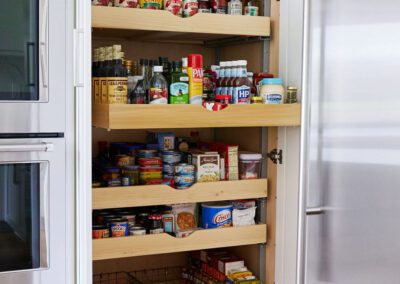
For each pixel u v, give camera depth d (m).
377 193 2.13
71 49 1.95
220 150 2.55
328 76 2.18
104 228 2.32
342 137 2.18
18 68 1.90
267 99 2.38
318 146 2.21
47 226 1.95
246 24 2.41
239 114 2.30
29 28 1.91
